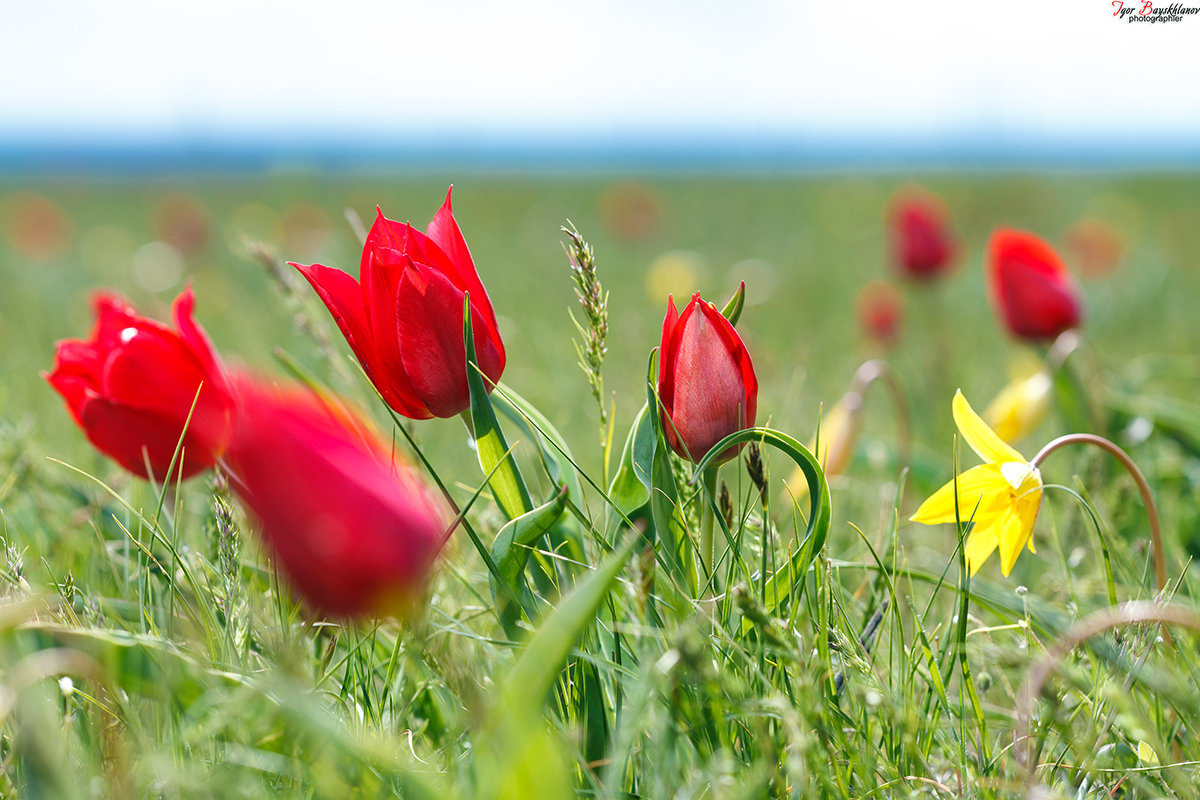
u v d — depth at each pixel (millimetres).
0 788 593
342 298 634
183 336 672
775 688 628
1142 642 647
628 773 625
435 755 624
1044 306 938
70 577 664
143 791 587
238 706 579
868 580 716
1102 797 623
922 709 639
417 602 572
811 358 1746
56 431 1032
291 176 9102
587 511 662
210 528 697
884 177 11719
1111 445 686
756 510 710
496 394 674
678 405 642
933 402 1430
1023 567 819
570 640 559
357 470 562
